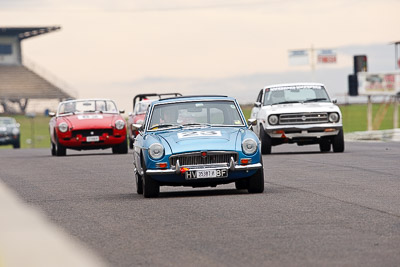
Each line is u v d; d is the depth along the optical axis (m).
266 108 85.69
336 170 60.41
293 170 61.41
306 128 83.19
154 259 25.70
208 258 25.55
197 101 48.34
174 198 43.91
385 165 64.38
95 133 95.44
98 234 31.50
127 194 47.81
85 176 63.16
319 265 23.86
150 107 48.50
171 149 44.03
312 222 32.84
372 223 32.16
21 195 48.66
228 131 45.84
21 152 117.62
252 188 44.62
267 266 23.98
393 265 23.52
